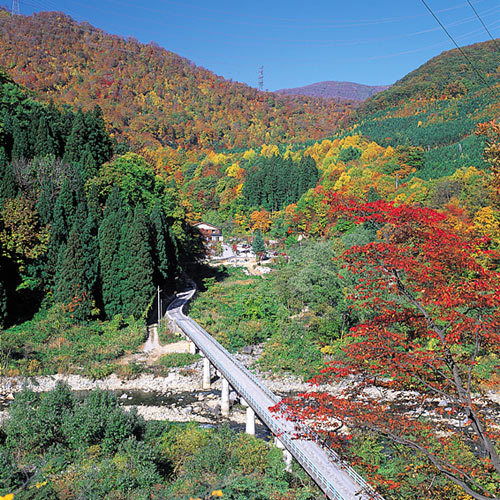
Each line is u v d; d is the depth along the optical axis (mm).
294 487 31797
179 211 107188
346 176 141250
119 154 113875
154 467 32094
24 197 73188
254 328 74562
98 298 75188
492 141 64688
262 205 166750
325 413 17094
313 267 81250
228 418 50562
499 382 30484
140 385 60281
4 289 66688
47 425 35594
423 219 16953
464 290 16328
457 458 20453
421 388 18078
